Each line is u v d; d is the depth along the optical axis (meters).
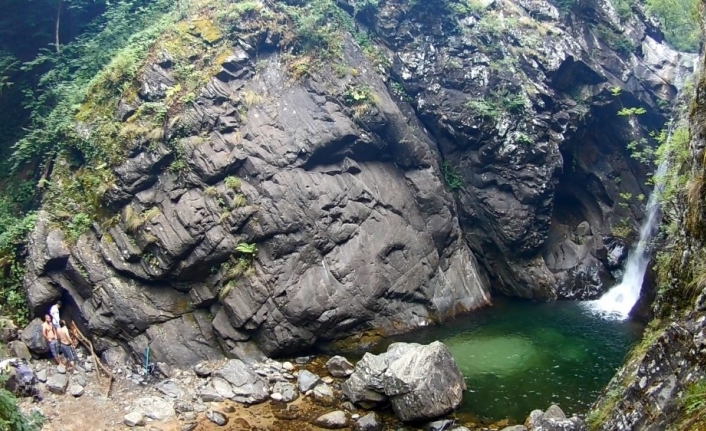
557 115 21.25
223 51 17.39
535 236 20.77
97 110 16.62
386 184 18.70
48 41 20.28
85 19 20.80
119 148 15.79
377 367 13.02
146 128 15.81
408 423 12.23
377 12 21.11
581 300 21.02
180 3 18.78
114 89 16.75
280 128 17.00
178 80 16.72
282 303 15.37
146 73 16.56
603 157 23.50
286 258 15.86
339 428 11.98
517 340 16.62
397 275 17.66
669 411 7.02
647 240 20.42
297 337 15.45
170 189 15.69
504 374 14.39
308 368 14.88
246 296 15.24
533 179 20.16
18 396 12.05
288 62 18.12
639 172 23.22
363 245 17.16
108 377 13.59
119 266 14.95
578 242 23.02
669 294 10.14
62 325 14.17
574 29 22.97
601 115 22.98
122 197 15.46
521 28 21.56
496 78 20.39
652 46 25.20
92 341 14.52
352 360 15.48
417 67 20.75
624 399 8.00
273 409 12.72
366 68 19.39
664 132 19.22
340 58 18.64
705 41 11.66
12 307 14.71
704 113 9.95
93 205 15.55
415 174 19.50
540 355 15.56
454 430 11.68
